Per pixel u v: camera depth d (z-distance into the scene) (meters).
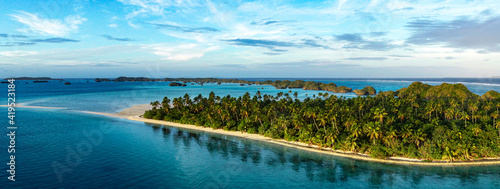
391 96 176.88
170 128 124.94
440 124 94.75
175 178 67.50
